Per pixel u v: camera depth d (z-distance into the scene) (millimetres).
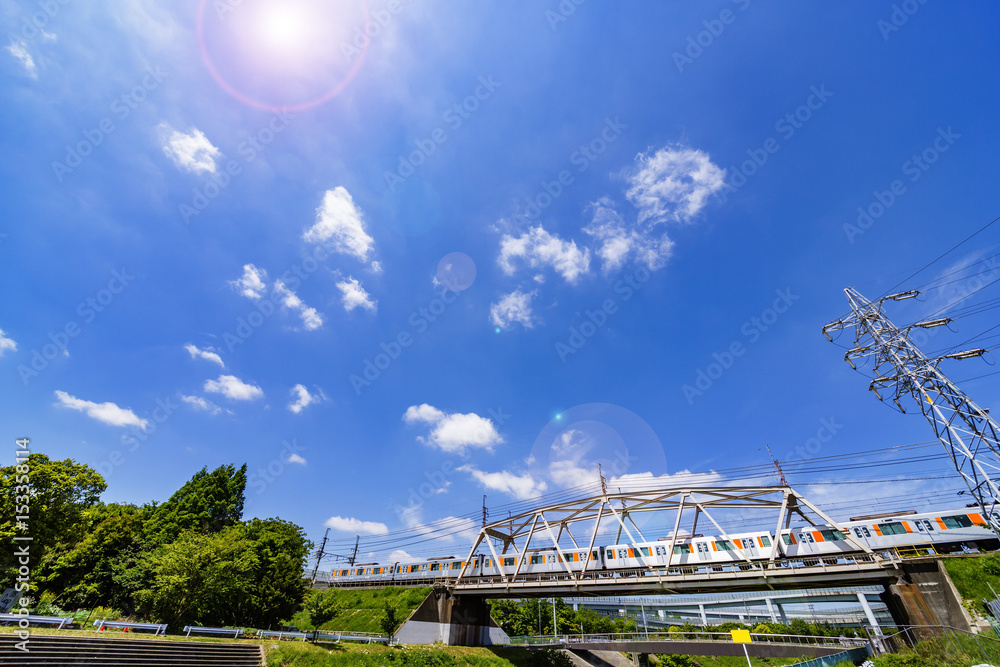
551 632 78000
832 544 37281
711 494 46906
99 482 39469
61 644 24578
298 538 54594
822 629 68625
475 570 57719
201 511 56000
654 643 53812
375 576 69812
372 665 36469
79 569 41000
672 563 43250
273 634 37906
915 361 33375
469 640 54625
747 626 77562
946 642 27500
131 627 31781
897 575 33125
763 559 37906
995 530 30250
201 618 39812
